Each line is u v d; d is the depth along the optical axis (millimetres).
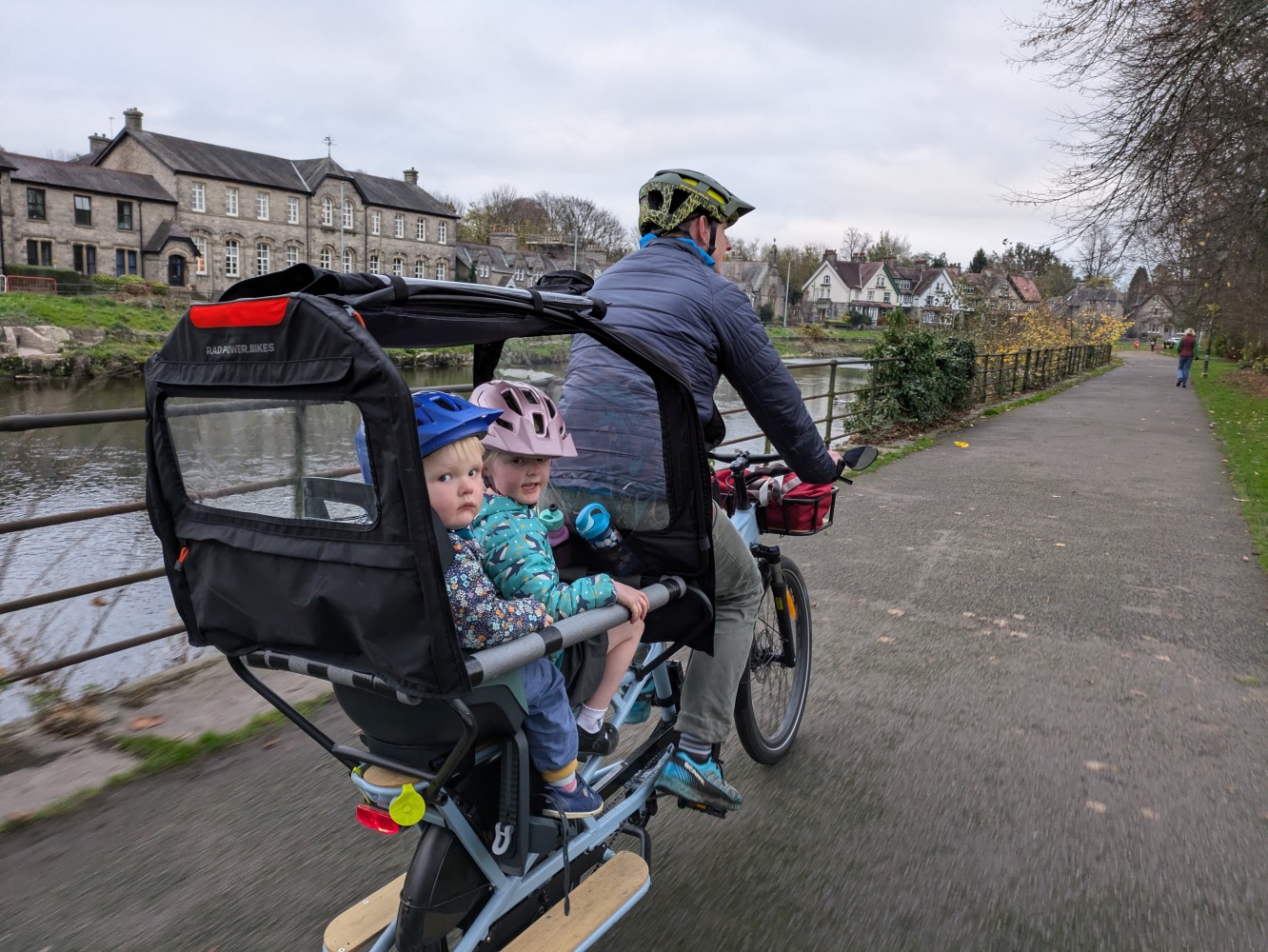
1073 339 36625
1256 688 4434
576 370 2633
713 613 2520
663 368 2326
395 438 1532
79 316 41844
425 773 1846
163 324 44312
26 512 7793
